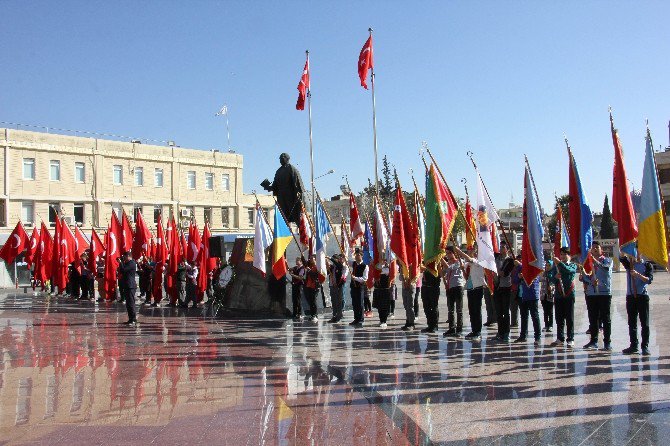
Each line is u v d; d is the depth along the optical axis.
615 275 39.97
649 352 11.18
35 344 13.51
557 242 14.02
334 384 9.19
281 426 7.12
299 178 21.77
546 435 6.62
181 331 15.50
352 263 17.62
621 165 11.25
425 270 14.65
